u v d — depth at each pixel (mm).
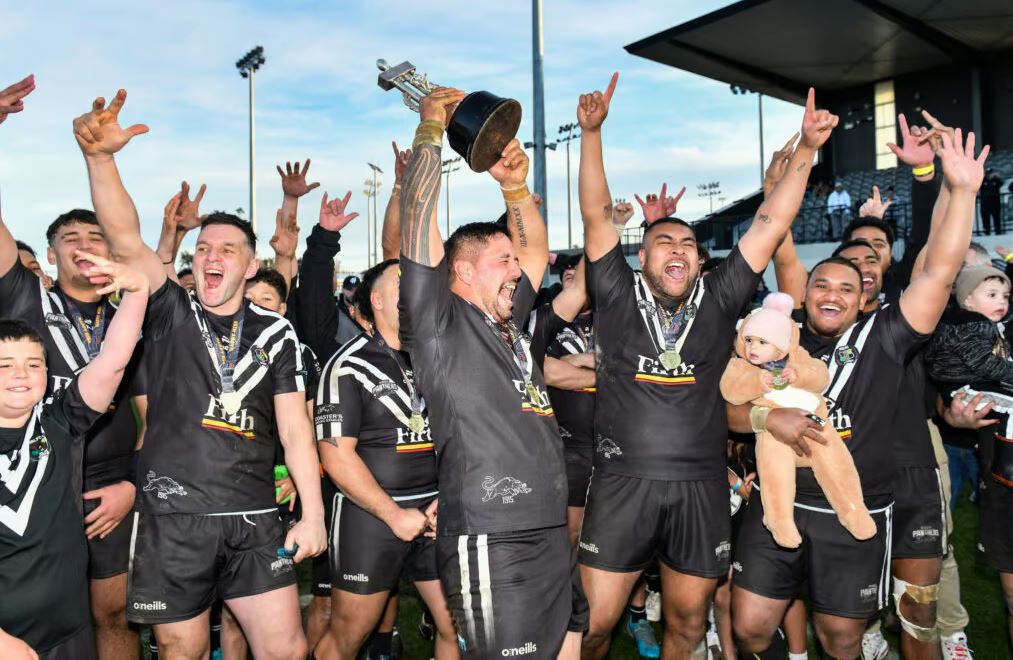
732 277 3736
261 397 3447
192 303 3436
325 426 3672
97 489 3664
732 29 20562
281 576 3393
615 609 3725
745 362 3574
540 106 14336
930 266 3482
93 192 3068
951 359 3961
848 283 3609
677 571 3646
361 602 3721
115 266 2922
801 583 3695
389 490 3756
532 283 3443
